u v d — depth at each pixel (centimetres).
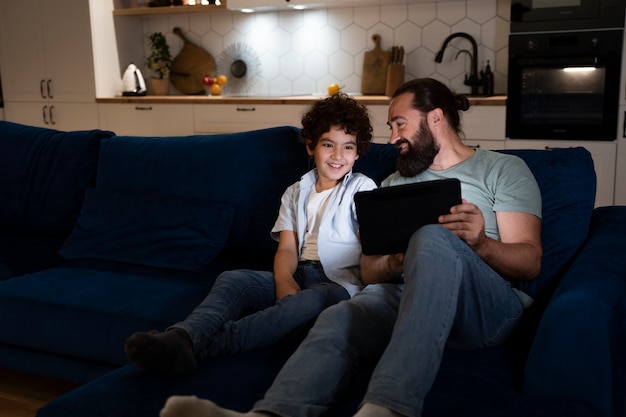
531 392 140
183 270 226
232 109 464
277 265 196
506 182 180
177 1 518
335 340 144
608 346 134
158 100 488
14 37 531
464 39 450
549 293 182
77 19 502
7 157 287
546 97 388
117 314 187
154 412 136
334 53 488
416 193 167
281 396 130
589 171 196
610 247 171
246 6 478
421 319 135
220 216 231
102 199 250
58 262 246
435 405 133
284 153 235
